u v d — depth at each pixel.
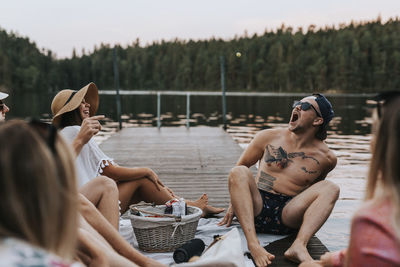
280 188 2.96
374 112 1.09
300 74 92.25
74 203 0.82
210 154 8.09
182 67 105.31
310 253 2.75
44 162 0.75
